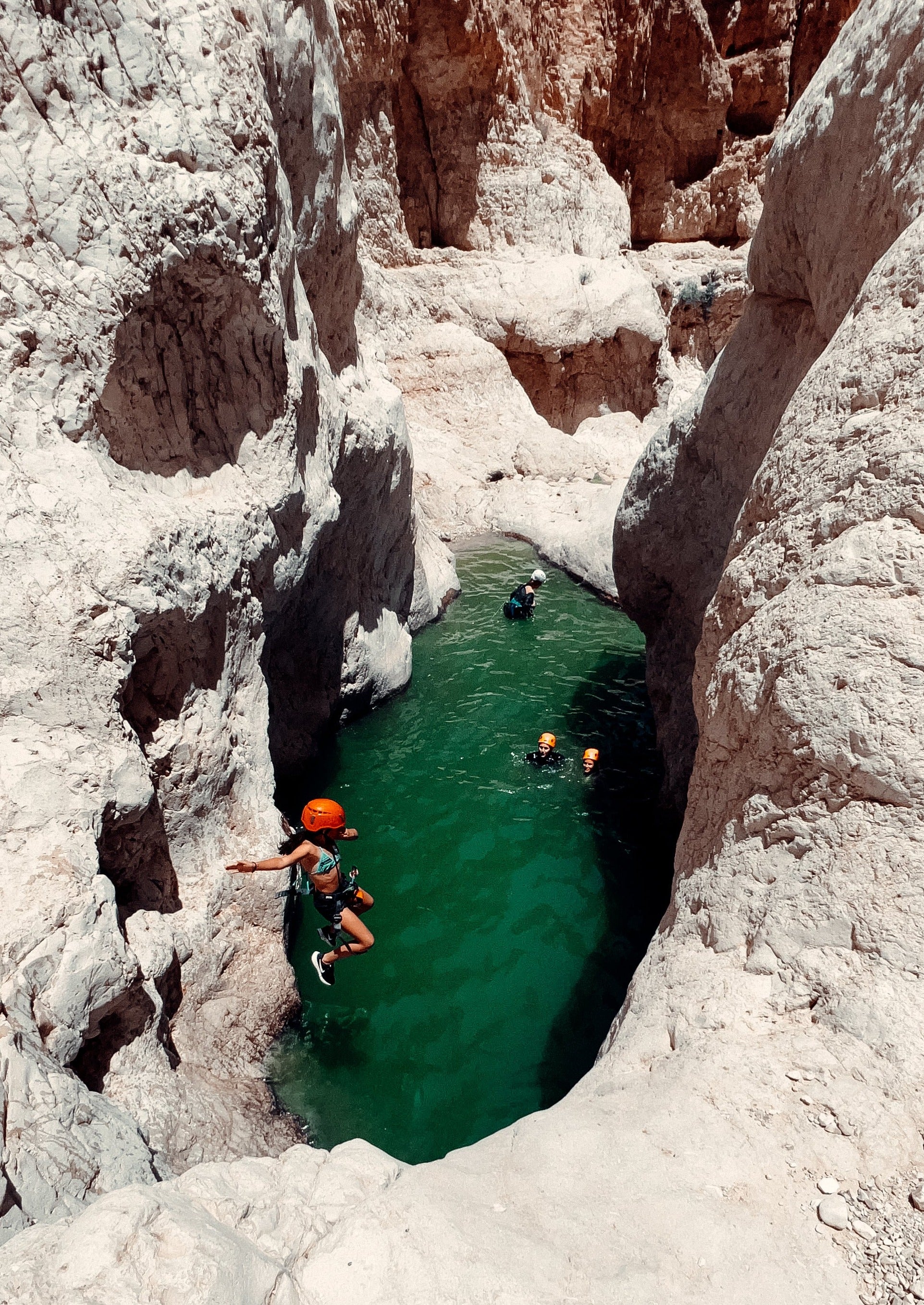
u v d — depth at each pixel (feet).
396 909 24.99
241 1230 8.57
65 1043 13.19
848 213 18.08
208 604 19.58
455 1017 21.42
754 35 81.71
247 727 22.09
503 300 68.03
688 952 13.07
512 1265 8.18
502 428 67.00
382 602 36.91
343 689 33.19
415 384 66.28
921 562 11.50
